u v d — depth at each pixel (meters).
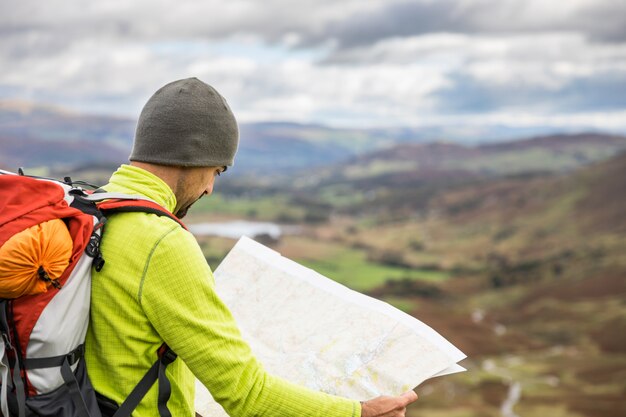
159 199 1.76
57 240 1.52
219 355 1.61
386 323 1.96
